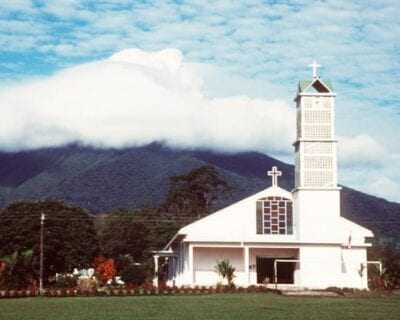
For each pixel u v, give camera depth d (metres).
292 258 70.06
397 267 76.06
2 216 92.88
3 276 68.00
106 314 39.16
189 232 69.31
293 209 69.31
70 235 92.88
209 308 43.00
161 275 101.06
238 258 69.44
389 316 37.53
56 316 38.09
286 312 39.91
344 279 68.50
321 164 67.12
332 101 67.38
